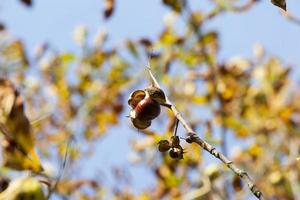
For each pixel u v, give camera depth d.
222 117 8.20
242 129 10.08
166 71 9.97
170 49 10.03
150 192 9.75
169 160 9.27
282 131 10.06
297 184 9.10
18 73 10.00
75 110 10.27
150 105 4.75
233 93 10.11
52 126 9.51
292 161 9.22
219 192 7.38
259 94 10.34
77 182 9.11
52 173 5.10
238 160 9.84
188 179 8.97
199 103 9.82
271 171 9.34
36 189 4.86
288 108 10.41
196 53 10.07
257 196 3.77
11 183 4.93
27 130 5.11
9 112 5.07
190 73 10.02
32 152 5.09
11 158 5.05
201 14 9.51
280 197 9.15
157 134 6.07
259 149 9.84
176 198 9.07
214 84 10.04
